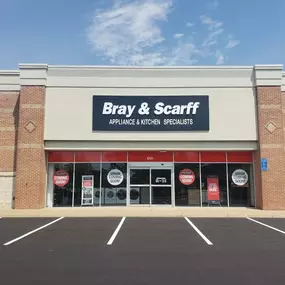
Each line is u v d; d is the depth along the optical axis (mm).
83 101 20703
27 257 8328
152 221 15320
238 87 20812
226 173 21125
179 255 8578
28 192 19828
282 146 20172
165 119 20641
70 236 11352
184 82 20797
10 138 21062
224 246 9727
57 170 21109
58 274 6828
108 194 21000
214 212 18359
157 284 6195
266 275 6777
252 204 20969
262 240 10672
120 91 20781
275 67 20641
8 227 13453
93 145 20734
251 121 20641
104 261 7934
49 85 20703
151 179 21109
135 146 20766
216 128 20609
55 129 20469
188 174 21109
